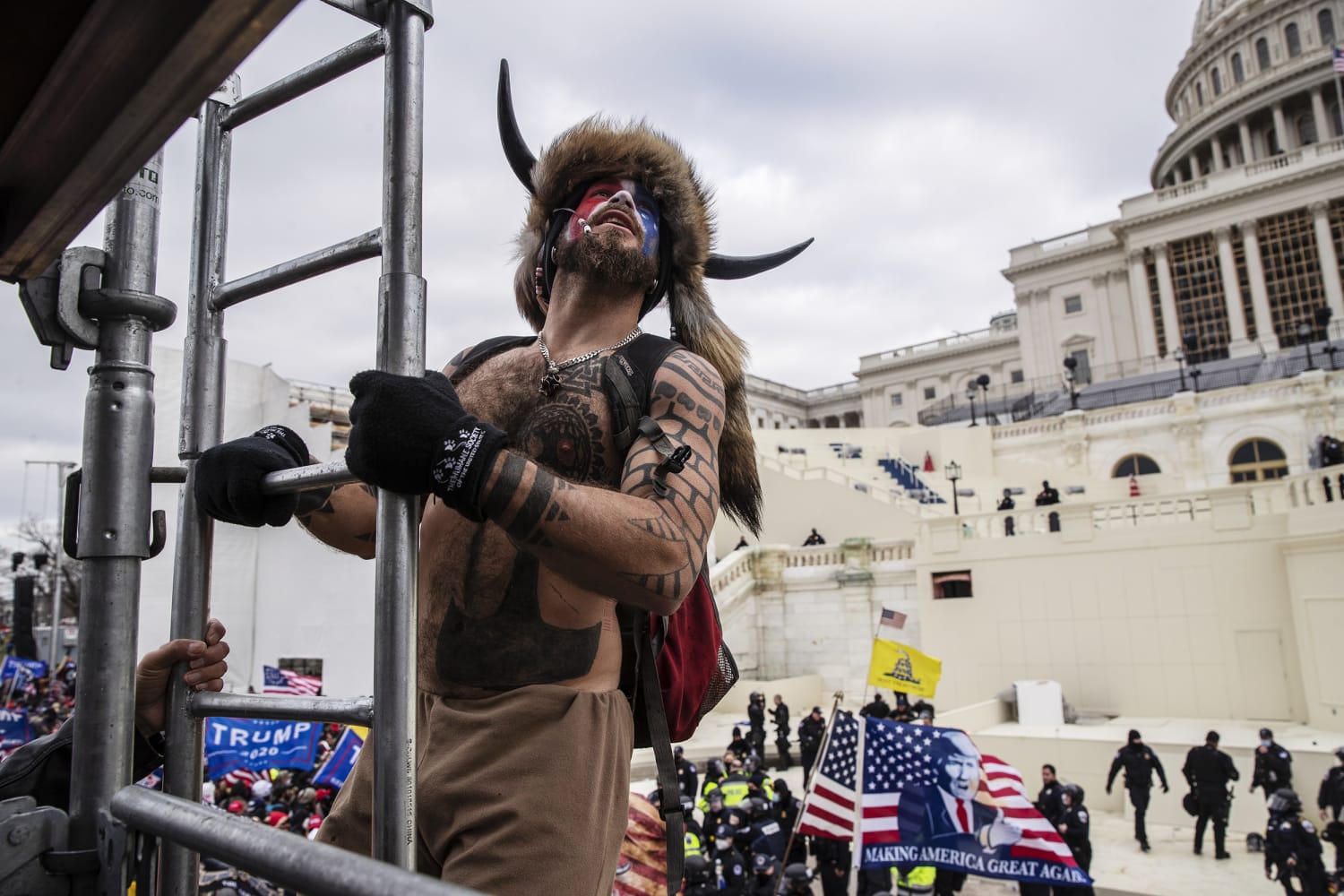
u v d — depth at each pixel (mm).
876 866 6531
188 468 1623
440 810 1377
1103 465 35062
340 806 1545
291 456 1515
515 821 1311
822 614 22812
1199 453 32750
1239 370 40156
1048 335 53375
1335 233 44562
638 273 1660
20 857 1390
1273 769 10984
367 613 17062
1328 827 9375
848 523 27875
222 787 9148
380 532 1182
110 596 1519
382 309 1229
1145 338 49062
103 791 1466
